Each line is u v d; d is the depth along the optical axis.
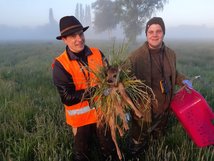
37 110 4.83
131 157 3.48
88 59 2.97
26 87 7.03
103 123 3.05
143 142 3.46
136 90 2.83
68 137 3.65
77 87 2.90
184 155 3.11
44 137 3.52
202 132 3.12
